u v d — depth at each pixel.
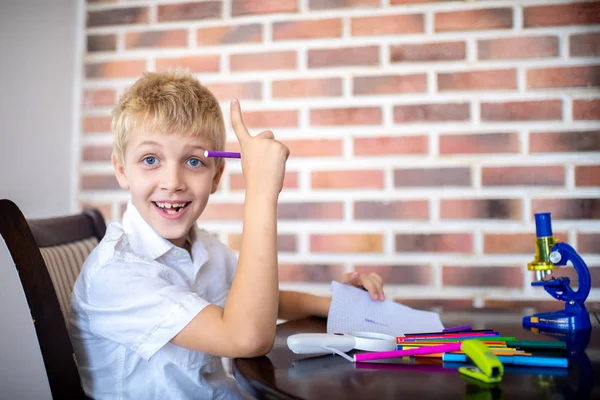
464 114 1.53
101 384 0.93
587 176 1.49
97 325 0.87
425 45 1.54
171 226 0.95
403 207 1.55
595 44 1.49
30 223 1.04
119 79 1.66
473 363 0.72
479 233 1.52
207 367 0.96
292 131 1.59
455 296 1.53
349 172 1.57
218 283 1.11
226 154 0.86
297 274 1.58
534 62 1.51
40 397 1.51
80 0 1.67
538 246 0.99
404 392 0.60
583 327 0.95
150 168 0.93
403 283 1.55
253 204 0.80
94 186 1.66
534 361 0.71
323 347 0.78
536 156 1.50
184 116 0.92
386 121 1.56
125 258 0.90
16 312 1.53
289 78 1.59
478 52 1.53
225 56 1.62
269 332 0.77
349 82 1.57
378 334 0.83
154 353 0.83
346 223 1.57
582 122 1.49
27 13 1.67
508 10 1.52
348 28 1.57
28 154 1.68
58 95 1.67
